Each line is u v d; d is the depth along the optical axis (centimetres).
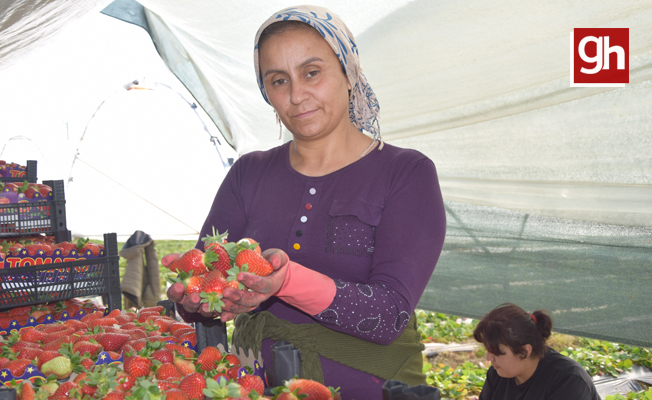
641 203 382
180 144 775
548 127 394
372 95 149
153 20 520
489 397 271
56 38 461
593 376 434
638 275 390
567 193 412
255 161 166
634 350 476
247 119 548
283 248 144
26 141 819
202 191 780
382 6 336
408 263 127
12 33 349
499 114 387
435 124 420
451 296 496
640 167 367
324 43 136
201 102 557
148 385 111
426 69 371
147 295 616
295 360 114
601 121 371
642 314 388
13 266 292
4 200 335
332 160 147
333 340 129
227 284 109
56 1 300
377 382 130
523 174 425
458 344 528
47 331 191
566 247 425
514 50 334
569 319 423
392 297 121
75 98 757
